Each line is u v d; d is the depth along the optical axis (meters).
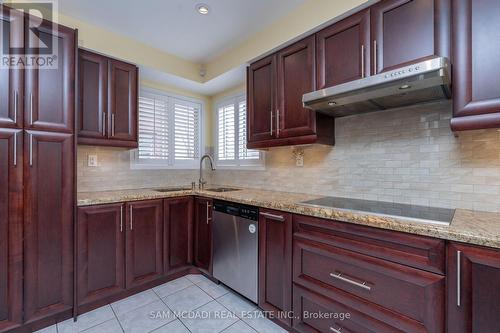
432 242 1.07
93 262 1.88
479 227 1.05
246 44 2.33
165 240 2.30
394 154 1.73
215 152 3.35
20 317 1.56
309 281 1.51
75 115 1.77
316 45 1.79
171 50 2.53
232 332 1.65
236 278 2.04
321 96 1.51
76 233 1.79
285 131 2.00
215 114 3.36
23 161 1.57
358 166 1.92
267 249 1.79
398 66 1.38
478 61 1.14
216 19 2.03
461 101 1.18
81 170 2.34
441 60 1.10
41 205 1.64
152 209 2.22
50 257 1.68
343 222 1.36
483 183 1.40
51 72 1.67
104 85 2.15
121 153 2.61
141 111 2.77
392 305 1.18
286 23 1.96
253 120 2.29
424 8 1.30
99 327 1.69
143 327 1.69
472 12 1.16
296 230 1.60
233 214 2.07
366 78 1.33
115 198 1.98
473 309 0.97
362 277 1.29
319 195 2.16
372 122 1.85
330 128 2.01
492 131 1.37
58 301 1.71
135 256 2.10
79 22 2.02
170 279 2.40
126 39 2.28
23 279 1.58
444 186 1.52
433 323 1.06
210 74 2.78
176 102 3.09
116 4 1.83
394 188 1.73
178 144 3.11
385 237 1.20
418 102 1.59
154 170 2.87
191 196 2.52
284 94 2.01
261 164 2.73
